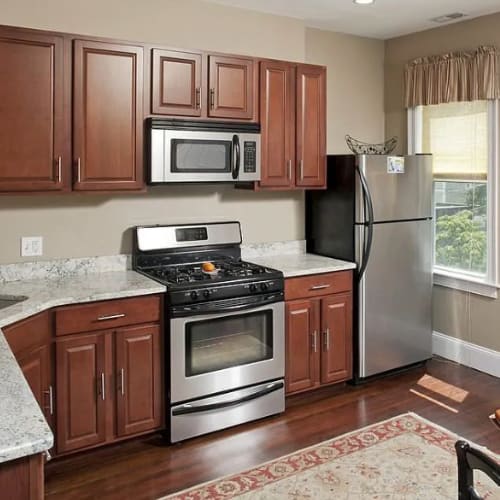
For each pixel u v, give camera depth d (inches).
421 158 164.6
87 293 115.8
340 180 159.5
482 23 161.9
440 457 118.6
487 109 163.2
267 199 165.0
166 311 123.2
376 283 158.2
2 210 126.6
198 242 149.4
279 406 140.1
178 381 124.5
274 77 148.9
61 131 120.4
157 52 130.0
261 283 134.0
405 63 186.2
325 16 162.7
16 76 114.5
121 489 108.1
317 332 149.5
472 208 171.5
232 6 152.2
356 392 154.9
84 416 116.3
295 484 109.0
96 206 137.8
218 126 137.5
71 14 130.6
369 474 112.3
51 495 106.1
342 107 185.5
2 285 123.8
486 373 168.6
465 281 172.2
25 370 103.5
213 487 108.1
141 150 130.4
